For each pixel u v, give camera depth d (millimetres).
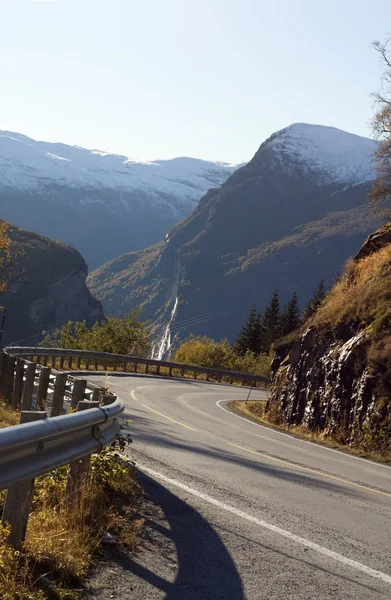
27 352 24750
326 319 23156
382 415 17125
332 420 19516
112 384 28688
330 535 6352
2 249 34656
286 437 17562
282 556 5504
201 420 18609
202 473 8891
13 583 3799
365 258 26422
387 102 39562
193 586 4582
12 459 4266
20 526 4371
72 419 5145
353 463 13336
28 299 172250
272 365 26875
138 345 49094
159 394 27375
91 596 4125
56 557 4375
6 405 11992
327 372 21094
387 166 39938
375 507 8156
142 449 10258
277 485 8805
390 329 19156
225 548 5551
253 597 4500
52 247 191125
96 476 6352
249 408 28375
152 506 6598
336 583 4945
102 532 5230
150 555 5113
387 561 5688
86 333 49156
